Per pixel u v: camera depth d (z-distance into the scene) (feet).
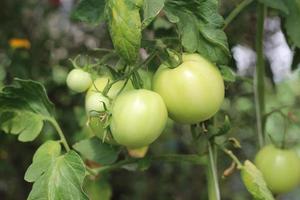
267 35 3.90
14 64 3.62
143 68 1.75
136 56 1.48
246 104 3.56
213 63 1.69
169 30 2.46
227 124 1.83
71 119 3.71
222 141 2.16
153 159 2.05
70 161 1.75
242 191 4.69
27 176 1.78
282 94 5.40
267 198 1.79
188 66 1.64
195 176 4.54
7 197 4.60
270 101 4.89
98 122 1.73
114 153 2.10
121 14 1.47
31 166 1.80
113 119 1.61
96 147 2.10
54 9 4.42
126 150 2.31
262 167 2.18
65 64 3.90
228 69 1.73
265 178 2.18
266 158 2.18
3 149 4.12
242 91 3.47
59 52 4.22
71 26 4.30
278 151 2.18
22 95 1.95
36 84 1.90
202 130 1.88
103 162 2.10
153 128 1.60
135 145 1.62
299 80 5.95
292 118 2.39
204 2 1.61
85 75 1.79
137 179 4.66
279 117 3.79
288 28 2.11
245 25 2.96
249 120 3.38
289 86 5.62
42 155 1.84
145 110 1.58
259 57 2.29
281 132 3.72
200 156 2.01
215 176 1.98
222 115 2.78
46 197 1.73
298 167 2.18
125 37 1.47
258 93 2.33
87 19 1.87
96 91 1.69
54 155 1.84
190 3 1.61
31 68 3.71
